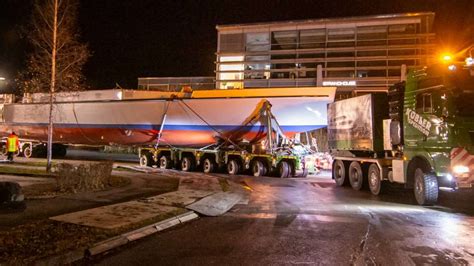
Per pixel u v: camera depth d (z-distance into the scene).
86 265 6.43
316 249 7.41
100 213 9.76
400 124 14.46
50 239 7.31
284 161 21.62
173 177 19.19
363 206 12.62
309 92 21.95
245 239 8.17
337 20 41.22
